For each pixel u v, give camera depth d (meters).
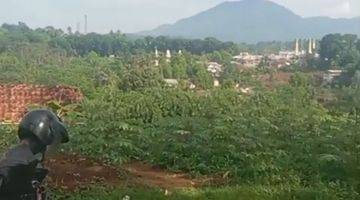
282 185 10.11
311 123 16.30
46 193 3.13
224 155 12.08
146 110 17.56
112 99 19.05
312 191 9.51
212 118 16.20
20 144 3.05
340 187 10.19
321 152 12.47
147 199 8.95
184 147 12.53
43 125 3.05
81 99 20.20
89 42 105.62
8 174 2.90
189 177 11.45
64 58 77.06
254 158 11.69
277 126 15.54
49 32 118.88
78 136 12.95
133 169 11.80
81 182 9.80
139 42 117.44
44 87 20.72
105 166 11.36
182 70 57.47
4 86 20.59
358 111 21.64
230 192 9.37
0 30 108.75
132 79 30.91
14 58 60.56
